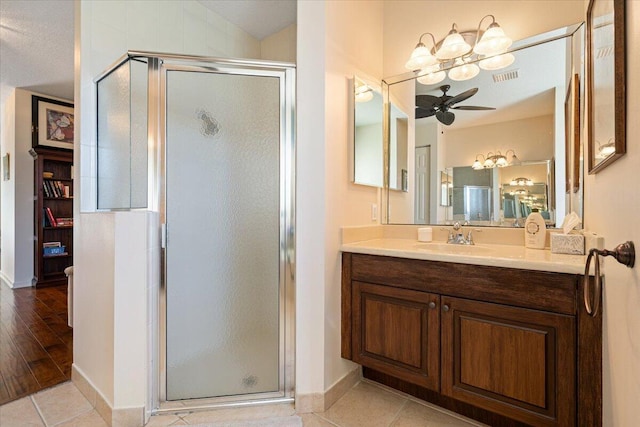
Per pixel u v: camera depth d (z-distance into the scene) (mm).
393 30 2287
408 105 2223
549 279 1230
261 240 1823
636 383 741
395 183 2260
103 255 1614
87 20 1860
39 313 3238
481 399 1385
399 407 1681
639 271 712
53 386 1853
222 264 1837
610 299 990
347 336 1792
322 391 1656
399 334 1619
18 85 4059
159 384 1648
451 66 2064
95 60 1899
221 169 1850
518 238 1824
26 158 4305
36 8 2482
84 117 1880
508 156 1889
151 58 1705
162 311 1675
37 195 4320
